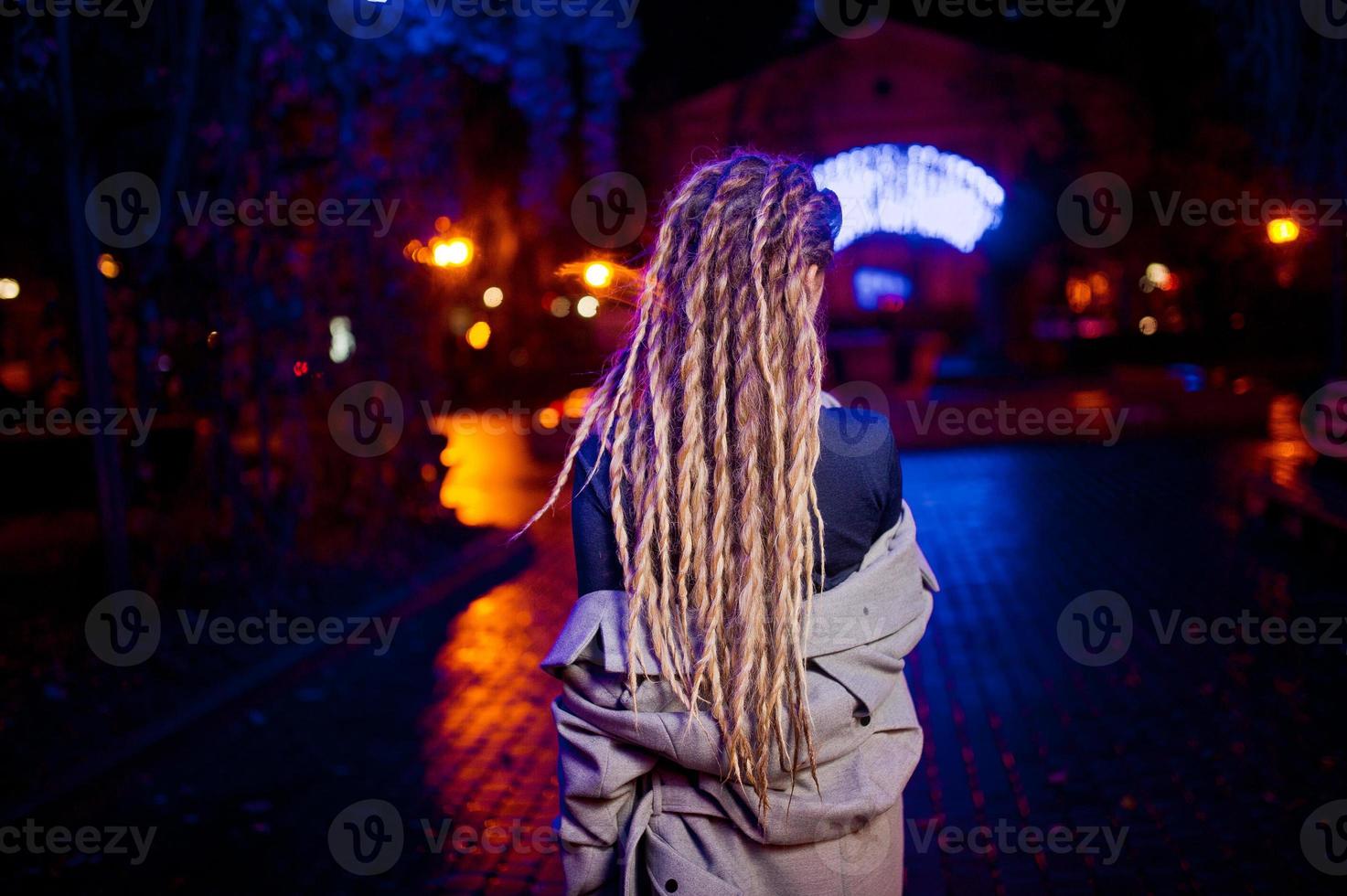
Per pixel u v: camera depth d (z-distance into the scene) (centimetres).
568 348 2373
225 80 716
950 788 407
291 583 779
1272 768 404
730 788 130
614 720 129
